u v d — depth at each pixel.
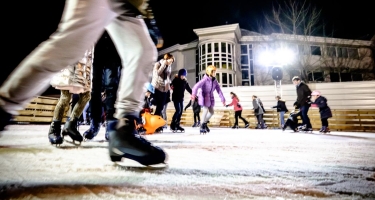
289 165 1.39
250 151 2.14
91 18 1.03
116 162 1.36
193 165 1.35
